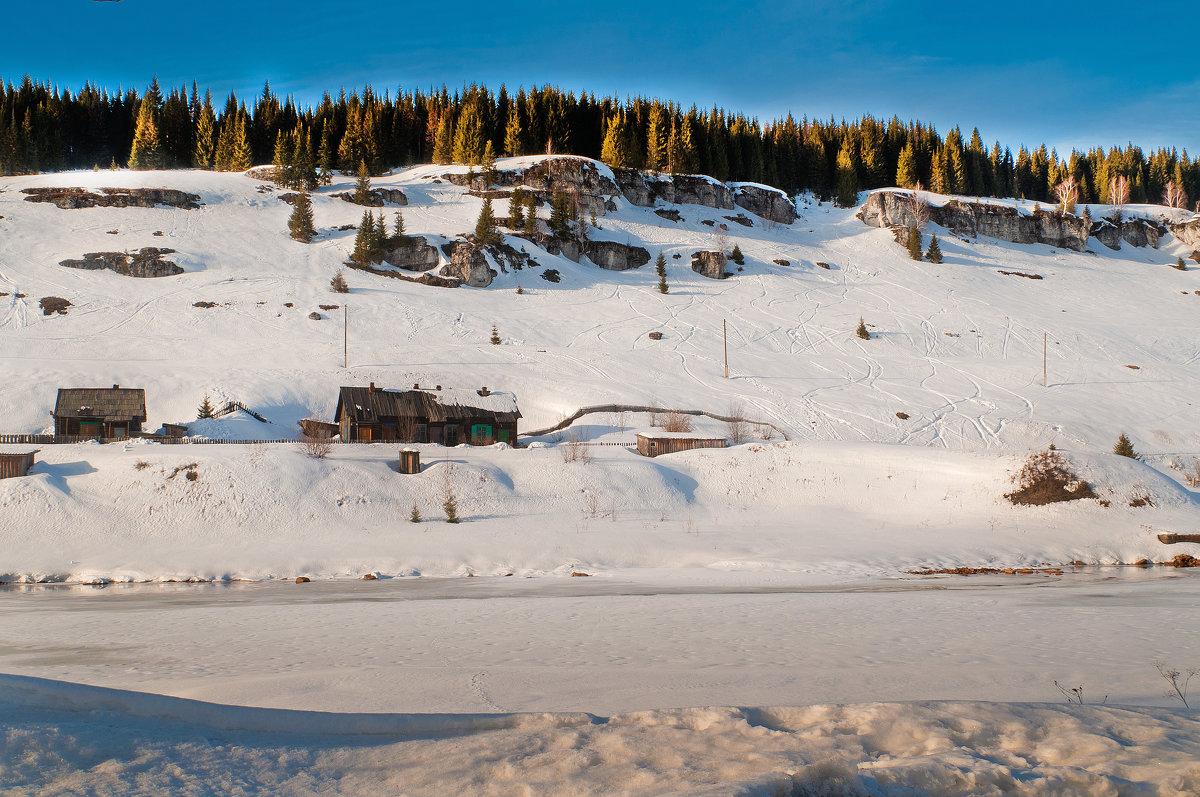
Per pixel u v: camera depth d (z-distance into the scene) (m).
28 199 115.81
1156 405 69.75
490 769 5.05
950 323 100.19
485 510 35.12
